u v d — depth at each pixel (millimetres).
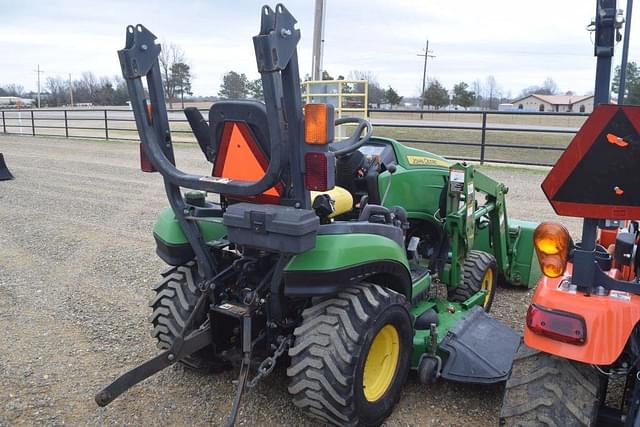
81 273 5926
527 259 5535
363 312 2930
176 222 3469
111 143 19750
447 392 3562
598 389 2387
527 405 2406
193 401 3469
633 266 2623
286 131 2715
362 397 2920
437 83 70562
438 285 4836
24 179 12336
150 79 3115
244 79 27750
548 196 2336
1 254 6625
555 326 2320
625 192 2191
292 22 2582
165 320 3453
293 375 2918
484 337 3654
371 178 4020
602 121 2090
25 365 3906
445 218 4402
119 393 2791
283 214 2678
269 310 3117
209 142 3289
